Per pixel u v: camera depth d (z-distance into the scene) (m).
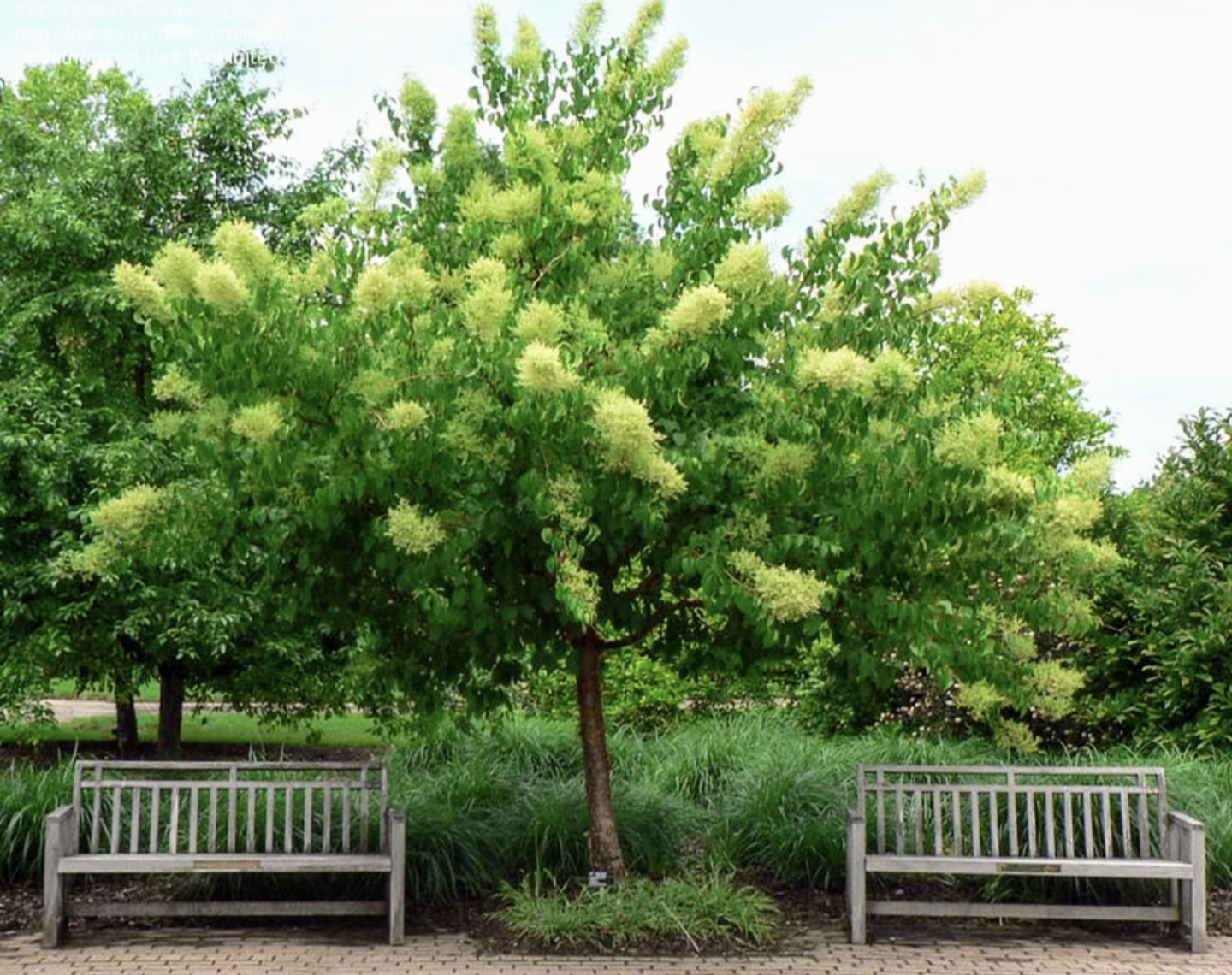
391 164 6.10
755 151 5.95
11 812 6.92
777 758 8.20
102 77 16.70
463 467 5.36
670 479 4.72
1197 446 10.18
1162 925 6.41
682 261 5.93
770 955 5.74
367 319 4.98
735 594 5.03
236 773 6.36
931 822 7.11
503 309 4.77
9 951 5.70
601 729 6.64
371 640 6.86
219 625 9.95
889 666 6.16
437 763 8.99
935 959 5.73
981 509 5.53
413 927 6.18
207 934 6.05
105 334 11.17
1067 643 9.86
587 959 5.62
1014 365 6.02
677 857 7.14
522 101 6.59
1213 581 9.35
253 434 4.89
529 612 5.84
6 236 11.11
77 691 11.53
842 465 5.43
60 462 10.05
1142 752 9.25
